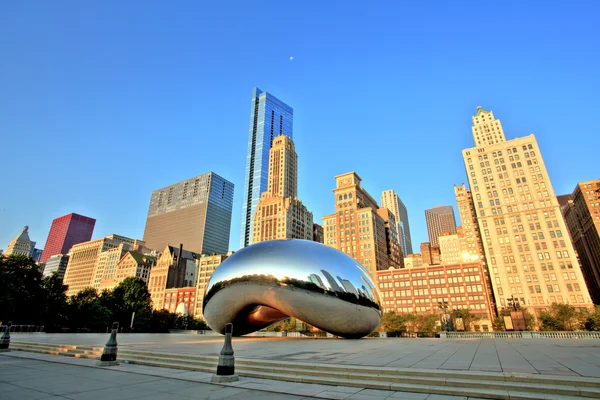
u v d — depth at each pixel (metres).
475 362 8.59
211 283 19.30
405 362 8.62
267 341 18.66
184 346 14.52
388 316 76.31
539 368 7.45
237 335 23.31
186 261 145.50
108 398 5.72
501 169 106.31
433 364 8.22
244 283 17.70
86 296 62.59
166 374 8.34
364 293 17.72
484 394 5.86
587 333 25.28
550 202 96.44
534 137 104.56
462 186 155.75
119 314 61.34
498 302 94.25
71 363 10.31
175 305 124.75
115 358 10.13
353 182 134.88
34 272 50.28
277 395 6.04
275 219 138.50
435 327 70.50
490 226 102.25
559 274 89.19
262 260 17.69
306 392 6.26
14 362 10.66
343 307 16.97
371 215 121.62
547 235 94.00
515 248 96.69
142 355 11.31
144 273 151.12
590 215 112.81
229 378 7.30
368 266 114.88
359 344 15.79
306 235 150.75
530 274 92.50
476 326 90.56
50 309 49.88
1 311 41.62
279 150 183.62
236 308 18.80
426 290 102.19
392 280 108.00
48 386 6.75
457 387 6.39
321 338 22.45
